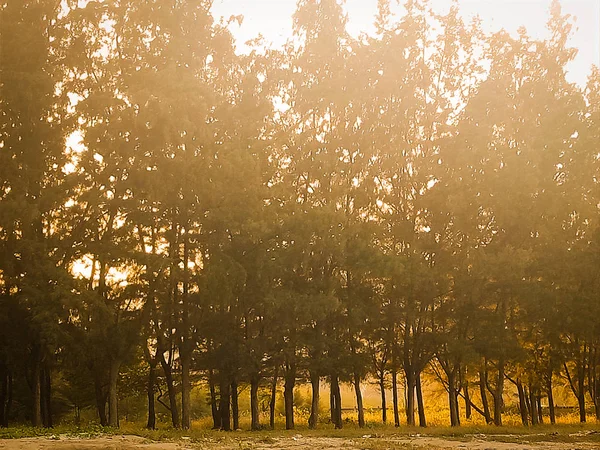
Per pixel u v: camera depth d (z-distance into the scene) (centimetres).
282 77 4050
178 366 3934
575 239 4128
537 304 3741
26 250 3303
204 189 3469
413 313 3925
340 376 3669
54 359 3509
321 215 3603
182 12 3822
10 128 3531
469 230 4000
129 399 5238
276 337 3659
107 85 3759
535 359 4181
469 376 4244
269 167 3797
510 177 3875
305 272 3747
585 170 4097
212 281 3406
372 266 3669
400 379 5019
